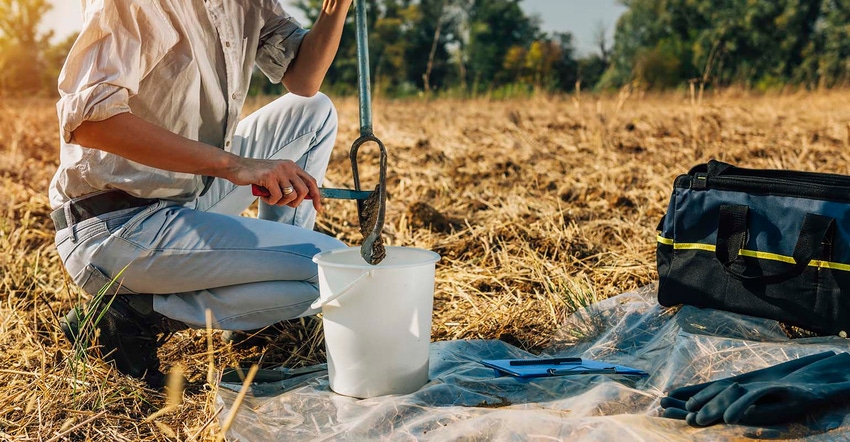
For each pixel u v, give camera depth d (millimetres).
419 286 2072
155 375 2314
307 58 2650
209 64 2236
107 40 1965
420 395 2041
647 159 6141
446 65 36906
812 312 2289
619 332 2531
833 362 1976
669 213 2537
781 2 33250
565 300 2779
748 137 7363
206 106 2264
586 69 37719
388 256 2295
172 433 1866
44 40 30734
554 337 2598
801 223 2301
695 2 35562
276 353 2561
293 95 2768
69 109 1938
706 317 2422
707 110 9242
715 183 2449
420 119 11031
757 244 2367
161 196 2238
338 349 2105
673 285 2516
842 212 2240
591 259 3340
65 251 2266
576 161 6023
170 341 2643
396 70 37031
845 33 31500
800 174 2453
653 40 36938
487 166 5773
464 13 41062
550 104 12852
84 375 2127
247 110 13828
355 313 2045
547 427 1764
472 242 3570
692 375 2086
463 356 2432
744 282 2391
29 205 4543
